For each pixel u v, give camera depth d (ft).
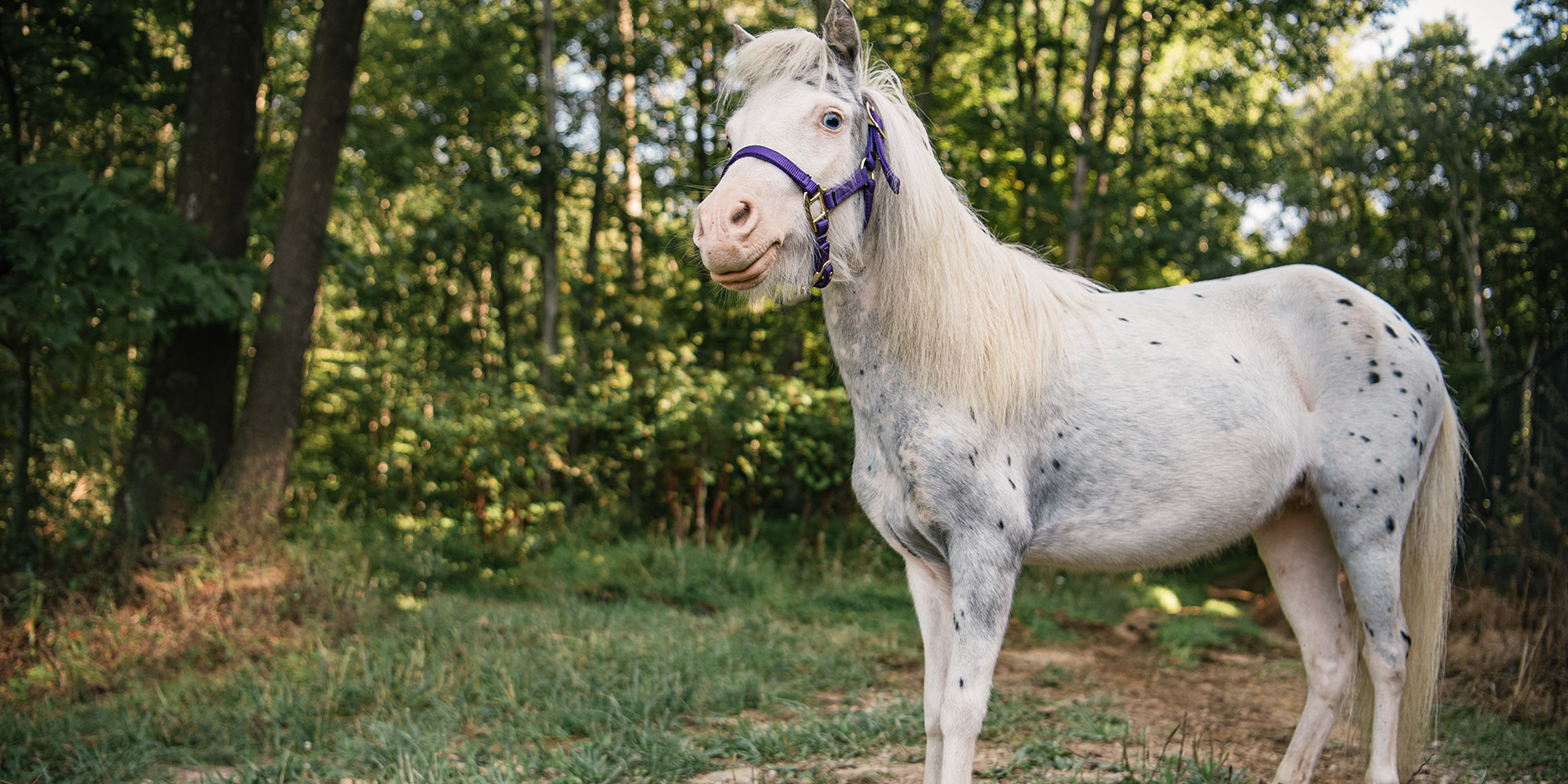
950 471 7.61
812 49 7.50
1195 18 39.14
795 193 7.06
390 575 21.62
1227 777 9.85
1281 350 9.18
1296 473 8.91
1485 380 45.75
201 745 11.79
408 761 10.07
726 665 15.24
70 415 21.20
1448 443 9.46
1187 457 8.36
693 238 7.03
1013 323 7.98
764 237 6.84
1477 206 53.31
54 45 22.07
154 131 30.37
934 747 8.08
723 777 10.36
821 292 8.27
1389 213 59.98
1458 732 11.94
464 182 38.45
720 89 7.81
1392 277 56.18
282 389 21.76
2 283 17.37
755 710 13.39
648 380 31.12
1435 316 57.06
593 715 12.25
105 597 17.16
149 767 11.05
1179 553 8.77
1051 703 14.11
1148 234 37.58
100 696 14.25
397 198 42.83
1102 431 8.26
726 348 39.14
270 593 18.15
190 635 16.25
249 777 10.12
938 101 42.37
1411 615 9.45
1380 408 8.90
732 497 32.50
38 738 11.94
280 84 38.19
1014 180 43.83
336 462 37.01
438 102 40.14
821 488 29.63
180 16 26.00
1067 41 40.60
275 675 14.30
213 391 21.83
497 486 28.55
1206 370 8.62
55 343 17.16
